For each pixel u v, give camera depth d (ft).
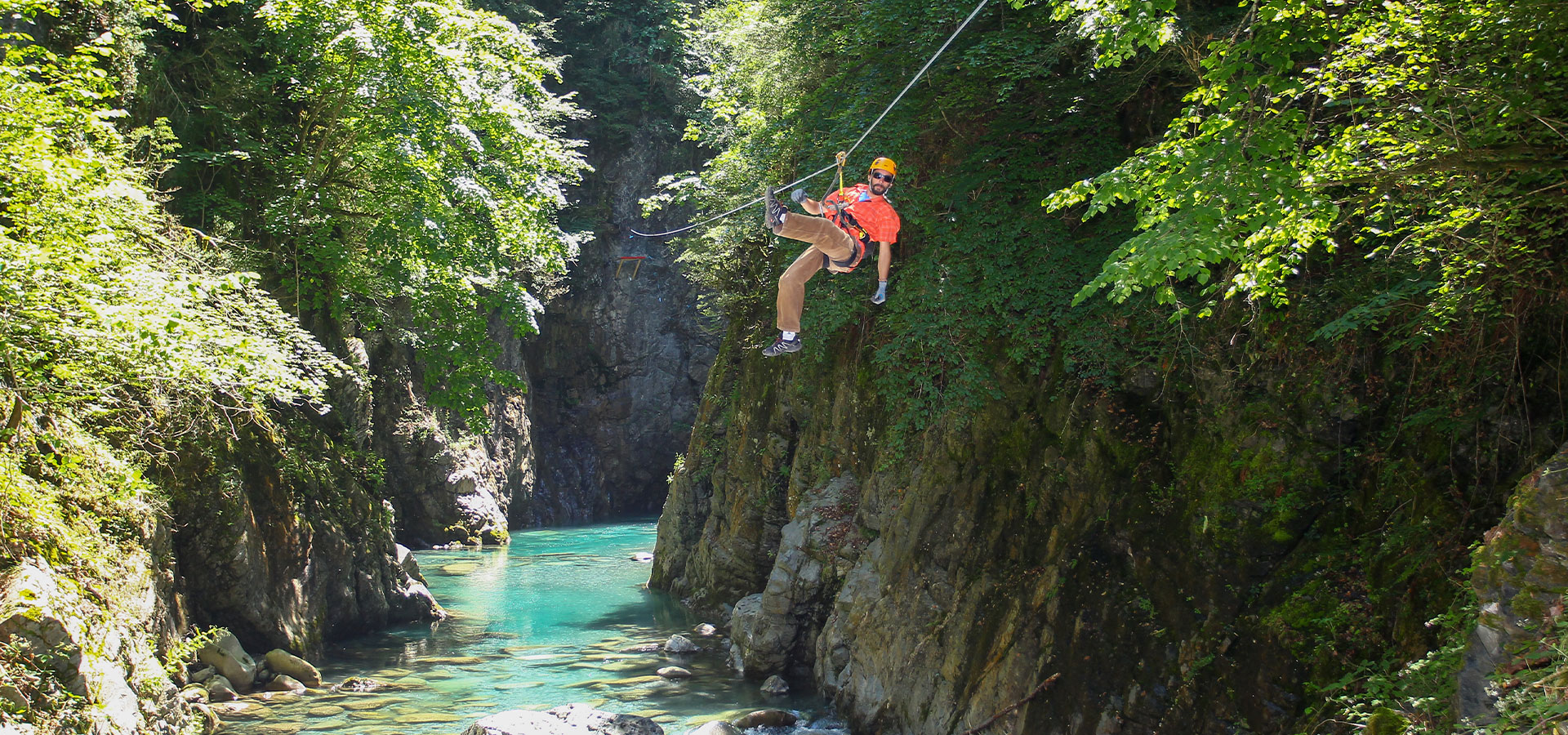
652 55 143.84
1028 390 42.01
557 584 82.43
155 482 44.70
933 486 43.09
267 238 63.26
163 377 33.99
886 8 45.55
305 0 59.77
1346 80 24.72
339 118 63.67
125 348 30.32
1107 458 36.94
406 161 60.39
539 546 109.60
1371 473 29.84
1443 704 22.15
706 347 149.89
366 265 68.18
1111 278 21.50
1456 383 28.32
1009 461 41.39
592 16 140.87
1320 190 22.90
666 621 66.54
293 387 40.86
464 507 109.19
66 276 29.55
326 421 66.03
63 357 31.32
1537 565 20.42
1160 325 37.50
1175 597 31.81
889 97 46.55
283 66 63.67
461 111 64.34
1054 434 39.88
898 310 44.93
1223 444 32.96
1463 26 22.56
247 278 34.99
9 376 31.01
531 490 133.59
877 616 42.34
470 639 60.59
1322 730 25.41
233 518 48.21
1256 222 21.47
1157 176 23.39
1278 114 22.89
